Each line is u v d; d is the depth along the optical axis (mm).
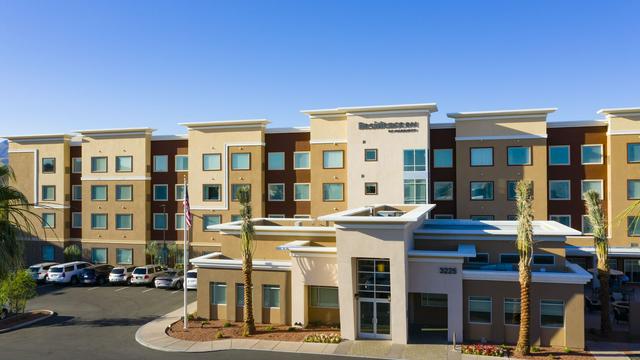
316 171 44375
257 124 46844
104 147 51312
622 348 23922
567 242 38594
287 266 28375
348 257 25422
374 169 41781
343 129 43875
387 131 41656
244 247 26750
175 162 50469
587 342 24891
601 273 26500
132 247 50375
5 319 30203
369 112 42031
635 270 39719
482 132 41719
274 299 28891
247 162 47156
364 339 25688
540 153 40531
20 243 29422
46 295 38750
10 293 30422
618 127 39750
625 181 39500
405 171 41156
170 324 29000
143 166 50125
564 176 41438
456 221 34906
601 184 40656
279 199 47156
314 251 27531
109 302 35812
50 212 52625
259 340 25594
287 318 28453
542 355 22891
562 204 41438
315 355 23156
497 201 41250
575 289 24000
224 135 47812
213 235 48125
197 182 48531
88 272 43062
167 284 40531
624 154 39594
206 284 30141
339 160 43875
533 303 24562
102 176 51219
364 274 25969
